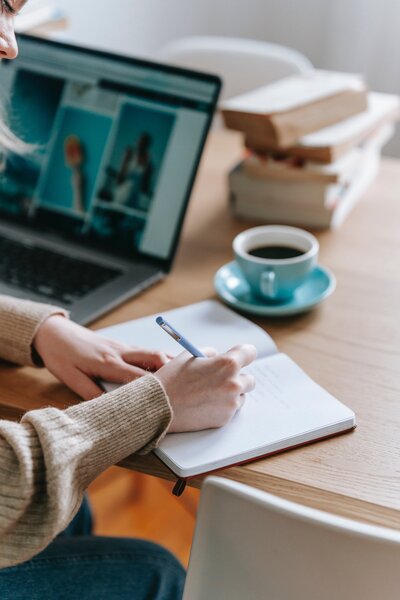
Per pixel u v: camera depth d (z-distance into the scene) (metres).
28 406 0.80
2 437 0.67
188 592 0.63
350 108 1.27
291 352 0.88
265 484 0.69
